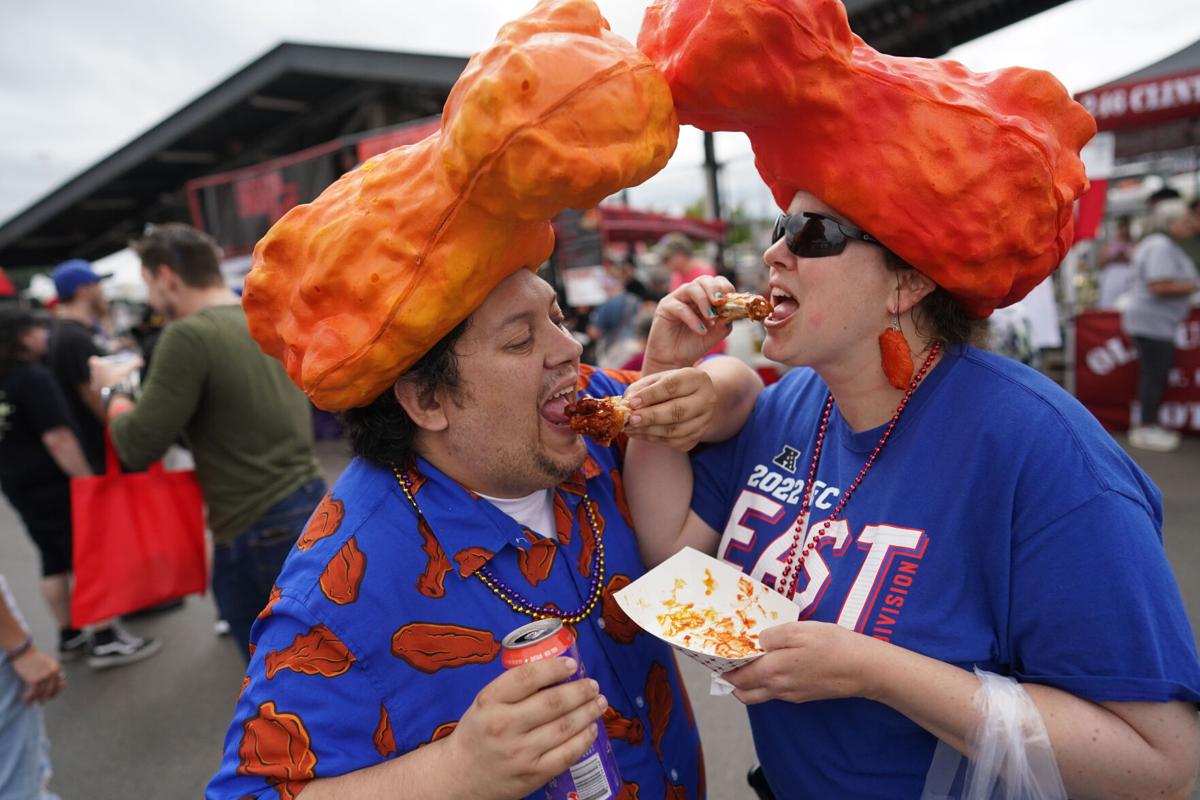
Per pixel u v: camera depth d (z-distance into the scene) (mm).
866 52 968
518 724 864
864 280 1028
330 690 989
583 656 1152
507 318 1055
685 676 3354
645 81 902
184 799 2848
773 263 1112
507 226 944
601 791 949
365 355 974
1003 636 979
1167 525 4109
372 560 1058
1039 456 943
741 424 1357
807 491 1191
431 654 1050
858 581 1048
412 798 899
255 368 2502
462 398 1079
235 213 7145
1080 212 5699
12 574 5824
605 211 10117
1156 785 884
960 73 997
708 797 2539
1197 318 5648
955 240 941
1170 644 876
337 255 959
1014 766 885
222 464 2490
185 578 2994
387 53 7117
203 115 8250
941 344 1097
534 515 1228
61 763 3127
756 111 958
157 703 3561
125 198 11789
